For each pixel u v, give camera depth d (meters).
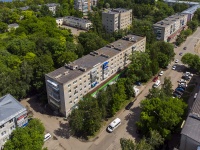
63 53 122.31
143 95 107.88
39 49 133.25
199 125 67.25
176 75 126.44
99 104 87.62
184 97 105.44
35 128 74.00
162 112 76.12
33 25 168.88
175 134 81.56
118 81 103.12
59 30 171.25
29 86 104.75
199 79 121.56
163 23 180.88
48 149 78.94
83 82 97.75
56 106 96.25
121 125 88.94
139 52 120.19
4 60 115.81
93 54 113.50
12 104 78.88
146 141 71.94
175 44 175.50
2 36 163.38
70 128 85.88
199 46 170.75
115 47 122.25
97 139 82.81
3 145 74.25
